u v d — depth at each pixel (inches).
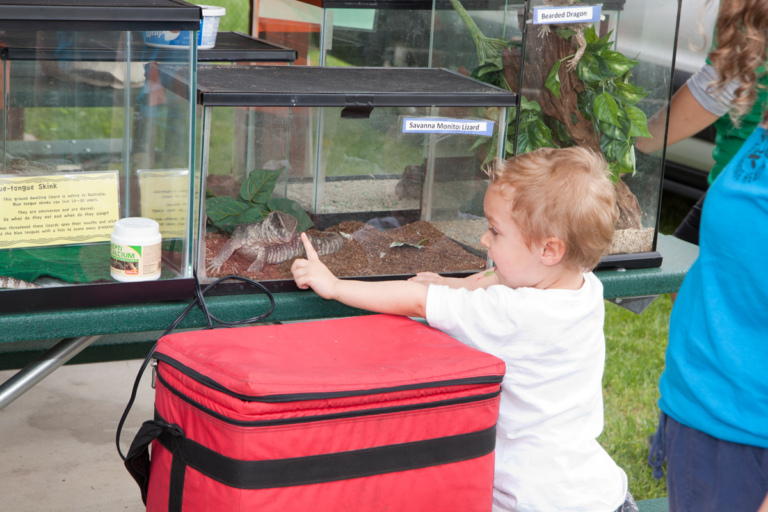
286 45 95.7
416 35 80.2
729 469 46.6
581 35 62.1
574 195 48.3
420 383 41.5
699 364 47.6
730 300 45.8
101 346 92.8
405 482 42.4
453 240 63.1
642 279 68.7
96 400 112.2
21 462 95.7
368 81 62.8
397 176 60.5
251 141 54.9
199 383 39.8
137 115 53.7
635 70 64.4
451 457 43.6
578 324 49.6
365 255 60.8
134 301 52.8
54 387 114.8
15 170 55.5
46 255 54.5
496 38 65.4
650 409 124.0
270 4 98.3
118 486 92.9
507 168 51.1
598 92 64.3
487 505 46.0
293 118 55.9
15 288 49.4
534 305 48.4
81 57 52.6
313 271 55.0
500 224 50.9
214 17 81.2
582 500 50.5
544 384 49.6
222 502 39.2
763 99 76.5
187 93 50.9
